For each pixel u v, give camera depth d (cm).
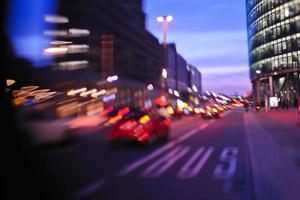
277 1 9838
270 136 1853
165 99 3962
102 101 5797
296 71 9538
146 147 1541
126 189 769
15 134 646
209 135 2108
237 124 3144
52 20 5697
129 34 8238
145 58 8994
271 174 895
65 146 1574
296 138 1728
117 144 1570
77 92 5147
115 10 7719
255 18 11138
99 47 6988
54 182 741
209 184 820
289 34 9600
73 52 6159
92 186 788
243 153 1331
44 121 1434
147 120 1577
